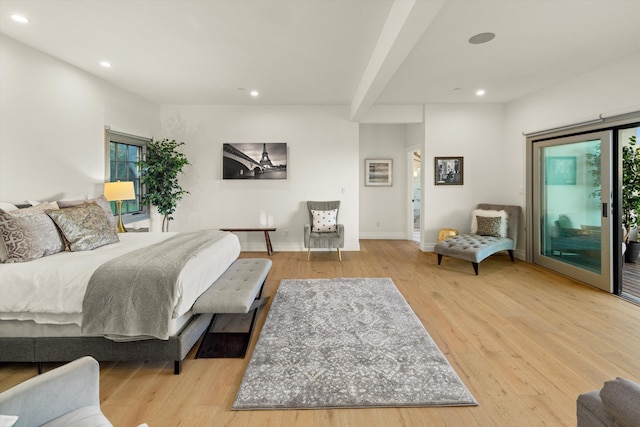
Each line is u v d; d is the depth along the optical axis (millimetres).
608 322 2801
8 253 2168
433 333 2607
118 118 4496
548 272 4395
